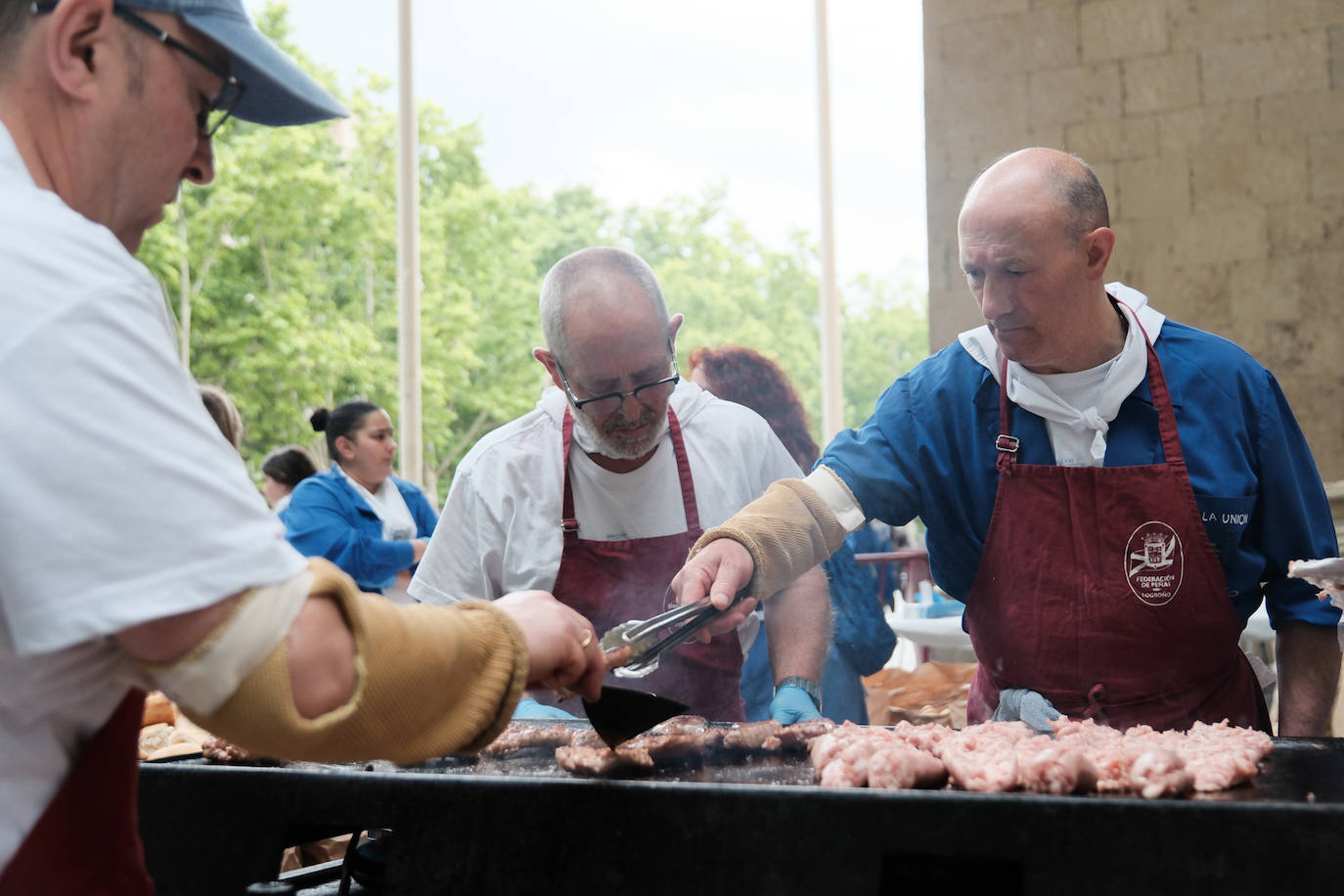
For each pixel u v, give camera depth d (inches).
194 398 40.0
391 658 41.5
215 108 45.8
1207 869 45.6
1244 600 80.1
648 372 86.7
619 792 52.9
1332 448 265.3
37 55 39.8
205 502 37.4
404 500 199.8
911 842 48.7
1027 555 80.1
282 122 50.1
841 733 65.0
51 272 36.4
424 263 1176.2
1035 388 80.3
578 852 53.6
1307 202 267.4
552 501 95.3
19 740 39.6
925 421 84.4
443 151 1290.6
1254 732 66.6
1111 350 79.8
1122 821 46.4
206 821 60.9
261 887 56.2
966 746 63.0
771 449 99.3
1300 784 56.8
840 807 49.6
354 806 57.8
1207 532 77.2
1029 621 80.0
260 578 38.4
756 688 110.3
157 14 41.3
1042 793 52.5
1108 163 281.7
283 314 1082.7
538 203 1524.4
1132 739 65.2
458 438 1232.8
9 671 37.9
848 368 1584.6
